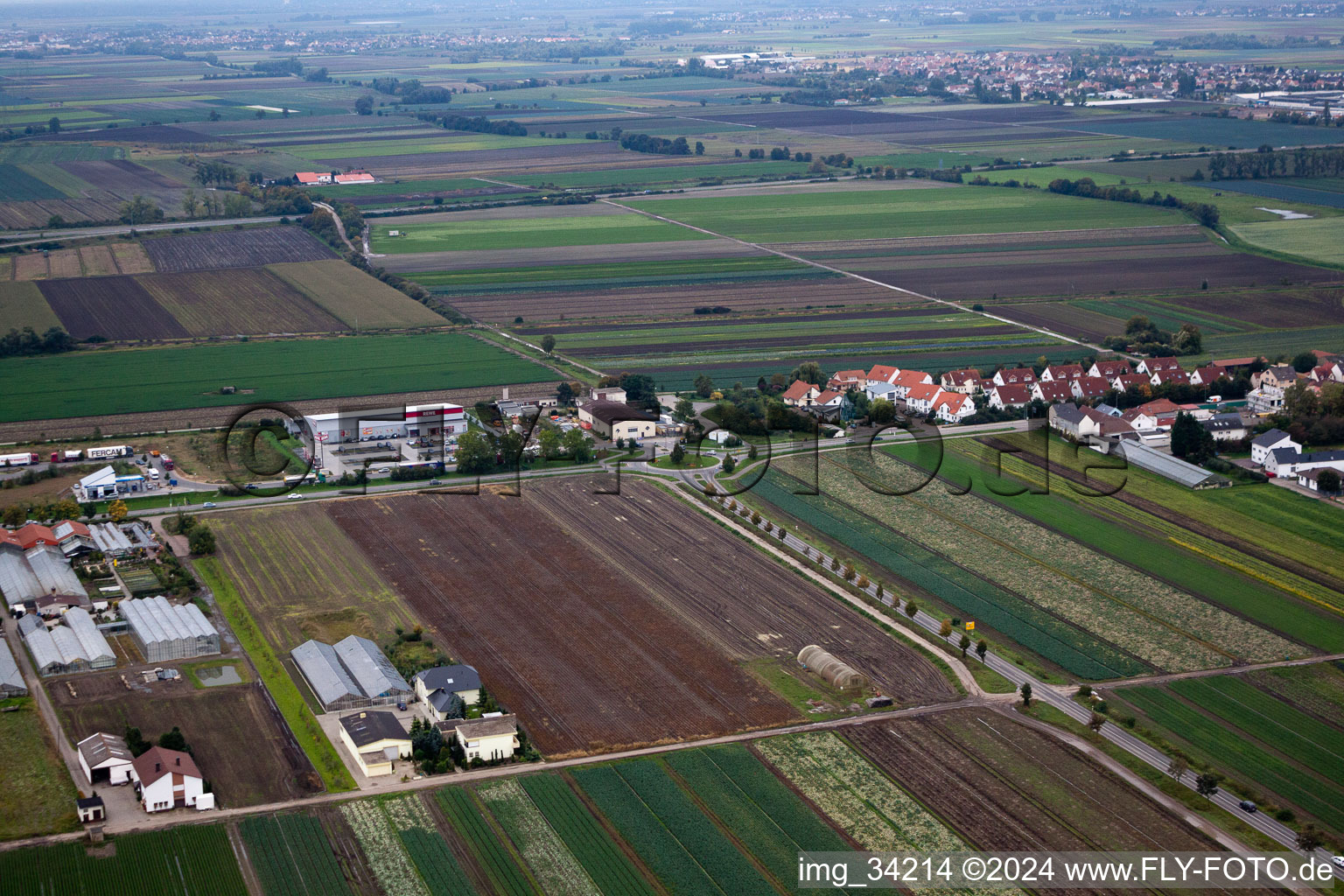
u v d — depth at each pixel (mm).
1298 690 142375
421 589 166250
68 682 142500
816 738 131375
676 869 110500
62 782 123062
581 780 123500
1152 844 114500
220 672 145125
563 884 108562
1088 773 125375
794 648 151625
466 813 118250
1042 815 118562
